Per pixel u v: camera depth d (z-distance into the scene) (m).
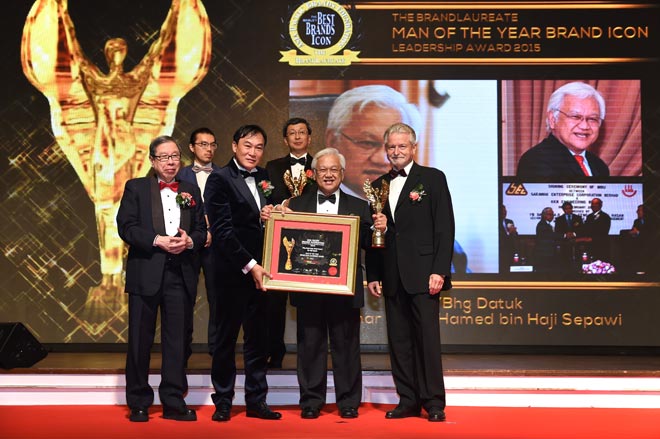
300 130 5.38
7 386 4.80
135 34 6.47
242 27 6.50
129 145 6.44
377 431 3.89
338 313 4.34
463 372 4.87
